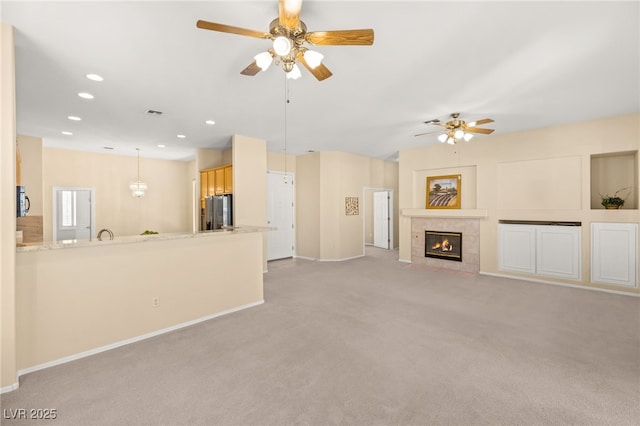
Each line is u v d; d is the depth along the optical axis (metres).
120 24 2.28
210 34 2.42
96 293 2.81
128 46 2.59
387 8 2.12
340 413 1.95
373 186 8.70
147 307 3.13
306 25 2.32
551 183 5.18
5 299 2.22
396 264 6.98
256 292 4.13
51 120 4.66
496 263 5.78
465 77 3.23
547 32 2.40
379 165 8.91
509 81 3.32
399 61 2.88
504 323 3.43
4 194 2.22
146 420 1.91
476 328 3.29
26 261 2.46
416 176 7.02
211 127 5.16
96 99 3.79
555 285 5.07
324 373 2.42
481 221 5.95
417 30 2.38
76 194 7.21
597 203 5.08
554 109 4.25
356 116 4.57
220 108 4.18
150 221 8.27
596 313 3.74
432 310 3.87
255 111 4.32
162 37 2.46
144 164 8.19
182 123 4.89
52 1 1.99
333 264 7.04
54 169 6.89
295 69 2.33
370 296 4.48
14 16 2.15
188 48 2.64
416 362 2.58
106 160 7.59
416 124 5.00
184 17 2.20
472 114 4.46
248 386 2.25
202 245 3.59
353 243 7.95
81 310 2.73
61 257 2.63
